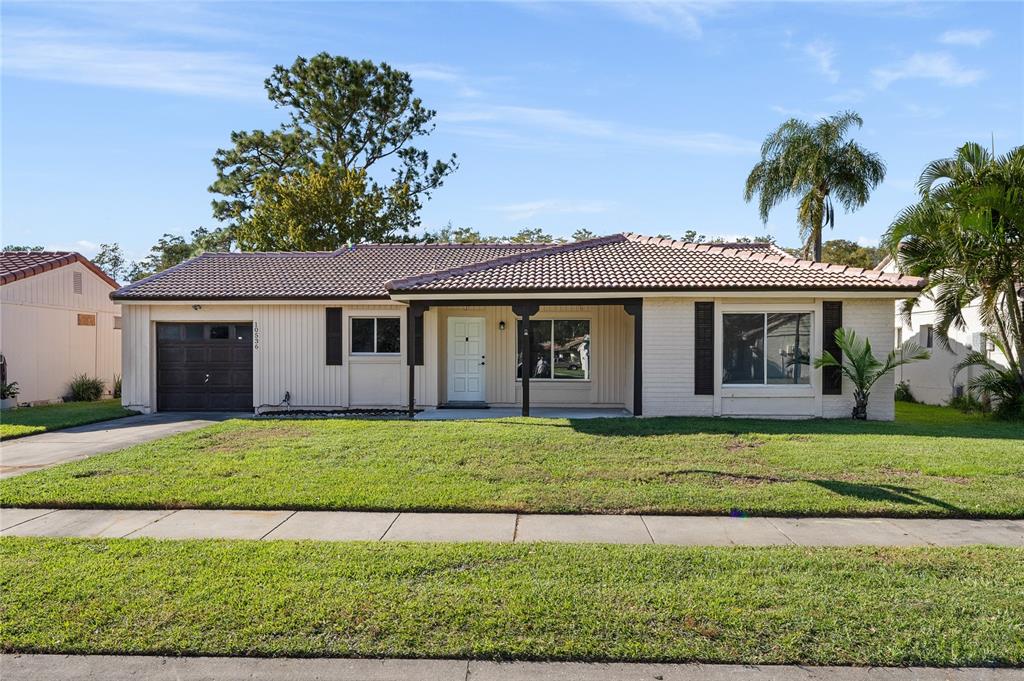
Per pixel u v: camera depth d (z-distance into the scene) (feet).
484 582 18.13
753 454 34.01
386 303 57.36
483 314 59.47
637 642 15.02
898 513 24.67
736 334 49.80
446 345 59.77
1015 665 14.25
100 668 14.34
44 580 18.38
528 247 70.33
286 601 16.99
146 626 15.81
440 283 49.42
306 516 25.07
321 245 109.40
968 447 35.70
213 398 59.62
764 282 48.08
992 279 50.19
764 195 97.91
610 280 49.21
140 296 57.36
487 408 58.29
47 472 30.99
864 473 30.12
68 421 49.75
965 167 54.44
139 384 58.75
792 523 24.00
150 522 24.36
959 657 14.35
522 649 14.76
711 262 53.36
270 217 111.86
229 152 132.16
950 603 16.72
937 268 52.44
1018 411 49.57
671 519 24.50
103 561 19.84
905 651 14.56
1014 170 51.01
